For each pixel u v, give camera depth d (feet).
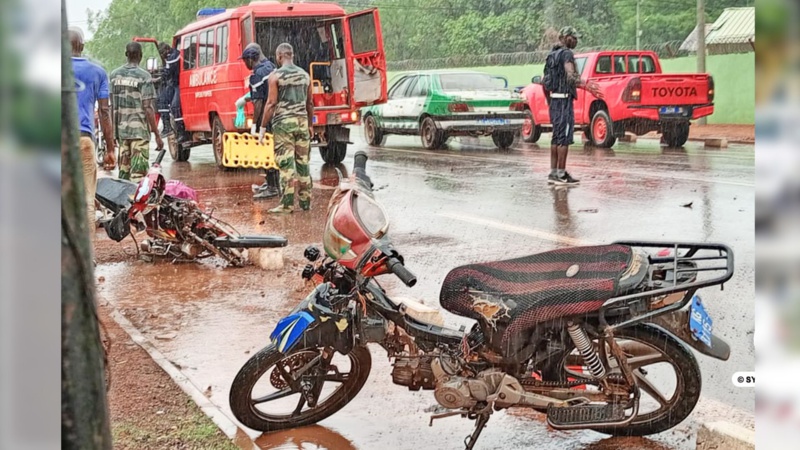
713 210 31.40
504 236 28.07
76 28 25.39
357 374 13.71
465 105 55.21
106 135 28.12
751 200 33.30
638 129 53.67
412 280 11.85
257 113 36.45
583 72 56.75
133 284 23.25
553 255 12.39
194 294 22.04
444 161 50.57
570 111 38.88
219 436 12.85
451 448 12.85
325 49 47.52
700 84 53.11
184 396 14.49
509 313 11.66
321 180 43.55
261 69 36.22
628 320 11.75
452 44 94.12
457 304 12.07
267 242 24.73
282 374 13.34
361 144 65.10
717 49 68.49
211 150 66.64
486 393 11.94
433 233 28.84
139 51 37.14
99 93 27.35
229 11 47.14
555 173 39.47
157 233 25.03
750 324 18.17
